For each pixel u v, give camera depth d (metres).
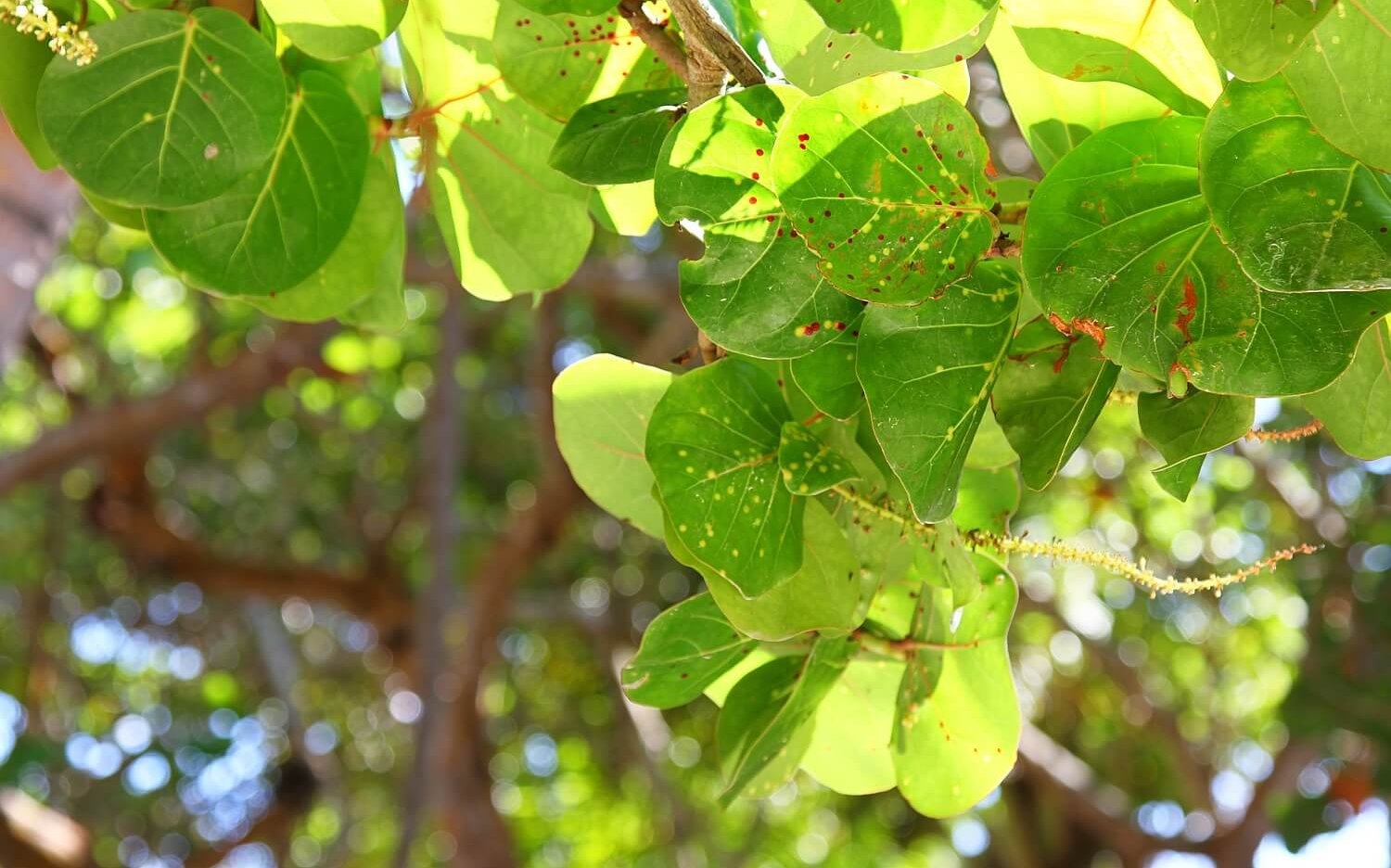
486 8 1.60
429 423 7.73
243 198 1.61
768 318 1.45
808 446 1.49
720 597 1.49
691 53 1.45
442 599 7.45
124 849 9.35
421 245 6.84
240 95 1.55
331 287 1.69
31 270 2.41
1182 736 8.73
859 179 1.42
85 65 1.53
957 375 1.43
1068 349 1.45
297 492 9.47
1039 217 1.41
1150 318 1.39
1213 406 1.45
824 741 1.65
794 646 1.57
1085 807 8.21
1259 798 8.05
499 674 10.41
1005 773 1.59
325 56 1.54
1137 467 6.78
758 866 10.93
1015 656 8.91
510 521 8.83
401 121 1.67
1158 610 8.50
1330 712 5.91
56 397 8.92
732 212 1.45
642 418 1.57
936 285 1.42
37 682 9.11
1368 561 6.34
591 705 10.53
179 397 7.28
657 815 10.80
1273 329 1.38
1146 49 1.44
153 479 9.19
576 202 1.69
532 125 1.66
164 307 8.55
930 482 1.42
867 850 11.23
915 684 1.58
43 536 8.91
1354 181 1.36
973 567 1.51
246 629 10.17
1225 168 1.37
